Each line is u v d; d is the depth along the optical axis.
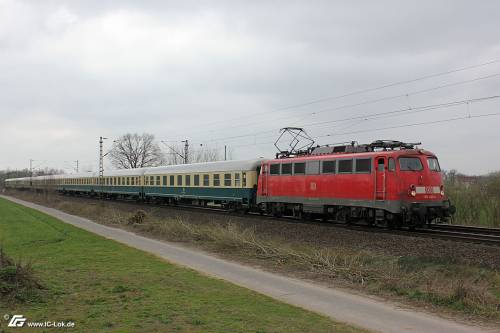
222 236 17.31
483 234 20.19
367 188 21.33
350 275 11.62
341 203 22.72
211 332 6.96
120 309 8.20
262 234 20.80
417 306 9.15
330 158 23.50
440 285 10.20
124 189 52.28
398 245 16.11
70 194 74.12
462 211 28.34
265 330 7.11
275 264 13.66
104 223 27.31
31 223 27.73
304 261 13.32
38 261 13.44
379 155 20.86
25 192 87.88
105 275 11.29
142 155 111.06
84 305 8.45
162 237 20.36
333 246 16.84
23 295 8.68
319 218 26.30
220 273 12.20
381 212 20.86
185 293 9.52
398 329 7.55
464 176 33.47
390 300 9.59
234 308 8.40
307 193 24.89
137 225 24.50
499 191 28.42
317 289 10.49
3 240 18.86
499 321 8.21
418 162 20.62
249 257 14.87
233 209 33.28
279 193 27.16
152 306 8.41
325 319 7.88
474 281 10.93
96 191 61.38
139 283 10.40
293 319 7.79
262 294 9.68
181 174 39.97
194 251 16.30
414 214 20.09
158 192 44.03
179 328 7.13
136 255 14.85
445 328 7.70
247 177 31.22
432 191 20.61
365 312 8.59
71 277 10.95
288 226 22.20
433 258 13.41
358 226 22.36
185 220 25.17
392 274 11.37
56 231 22.94
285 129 29.64
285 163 26.77
